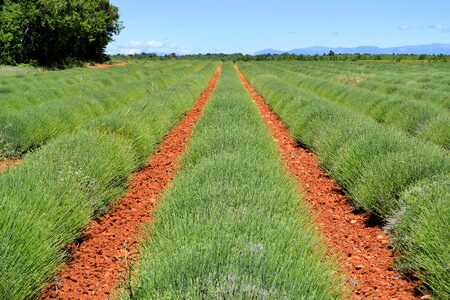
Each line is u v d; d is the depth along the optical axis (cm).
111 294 345
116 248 462
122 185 657
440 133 923
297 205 471
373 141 667
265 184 468
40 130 920
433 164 555
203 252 288
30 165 521
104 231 509
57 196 465
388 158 587
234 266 270
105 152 641
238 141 681
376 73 3594
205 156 639
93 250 456
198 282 254
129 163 679
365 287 390
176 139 1078
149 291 257
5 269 321
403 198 500
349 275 409
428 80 2659
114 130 806
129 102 1595
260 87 2427
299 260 287
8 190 429
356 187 608
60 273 406
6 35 3709
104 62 6138
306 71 4062
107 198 573
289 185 521
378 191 547
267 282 261
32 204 415
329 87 2009
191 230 341
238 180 480
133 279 283
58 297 365
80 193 499
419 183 505
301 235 353
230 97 1352
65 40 4284
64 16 4103
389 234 492
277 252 291
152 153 896
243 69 5284
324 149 813
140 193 649
